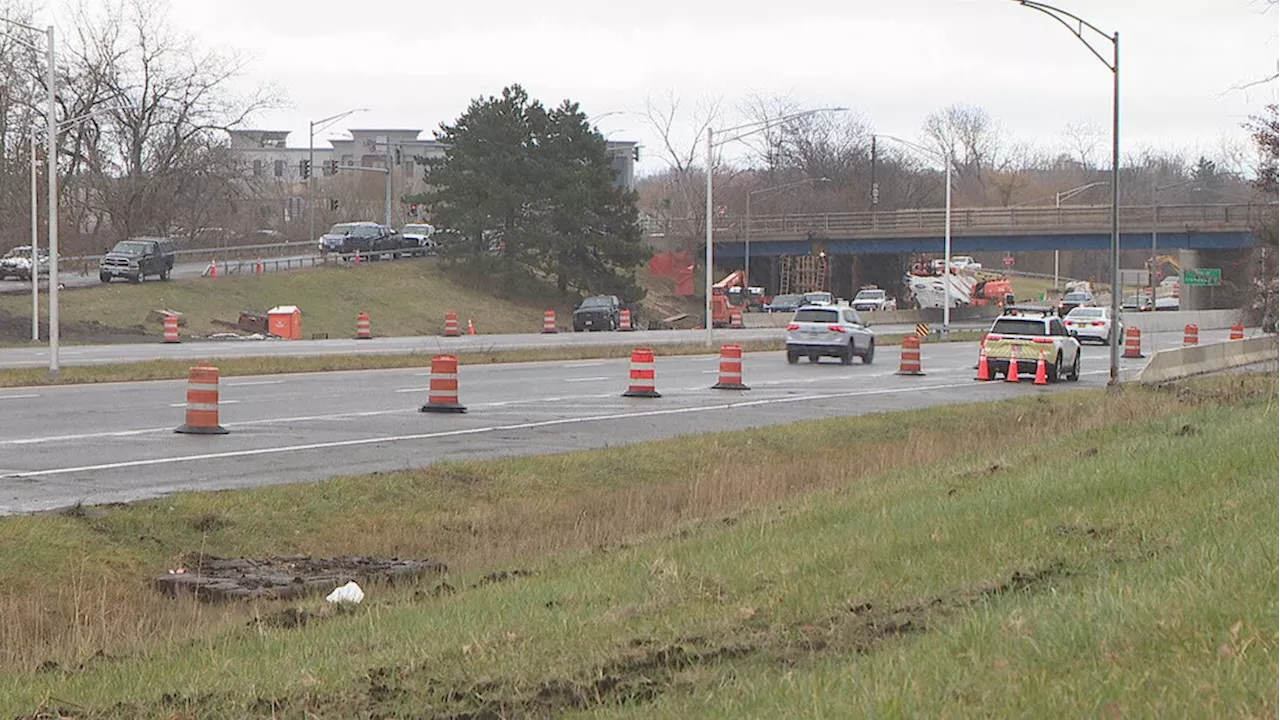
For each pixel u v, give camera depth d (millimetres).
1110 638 10664
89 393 46094
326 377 56531
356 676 12453
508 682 11852
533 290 142875
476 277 140625
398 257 146625
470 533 24406
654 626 13867
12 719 12008
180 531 22125
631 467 31125
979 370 63031
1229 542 14422
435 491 26953
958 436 38344
